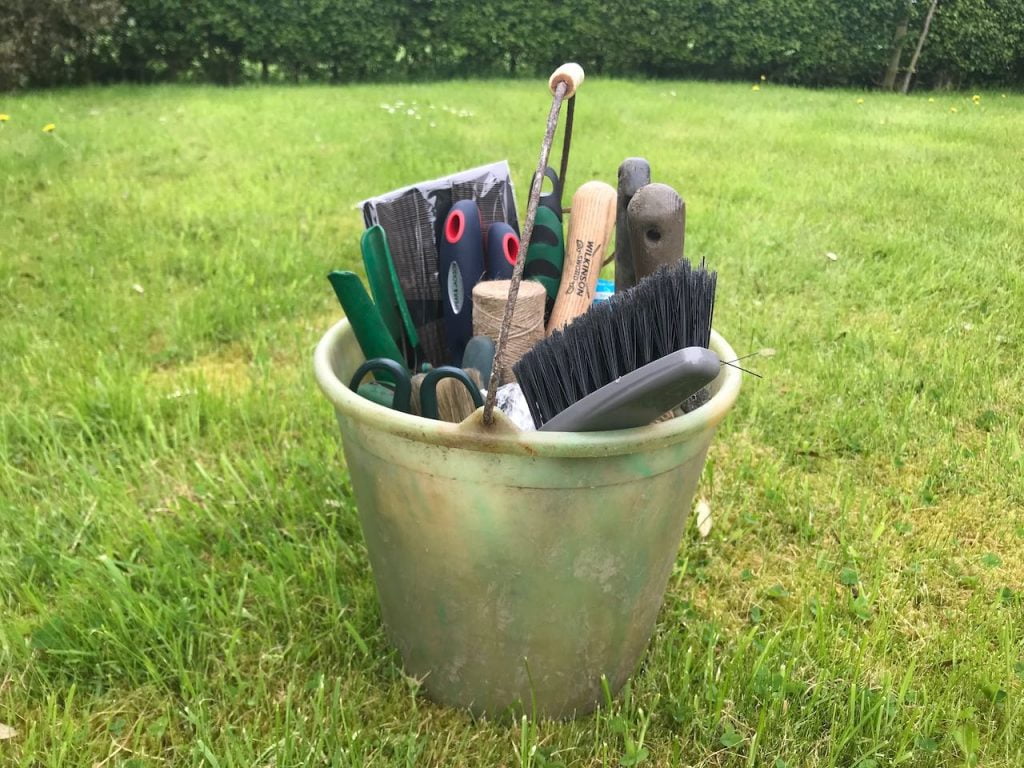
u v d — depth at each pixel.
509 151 4.87
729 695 1.41
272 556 1.64
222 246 3.31
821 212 4.01
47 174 4.11
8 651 1.43
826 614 1.60
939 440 2.19
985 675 1.46
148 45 8.12
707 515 1.88
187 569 1.62
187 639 1.47
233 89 7.77
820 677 1.43
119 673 1.42
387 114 6.14
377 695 1.40
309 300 2.91
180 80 8.45
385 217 1.51
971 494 2.01
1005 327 2.85
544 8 9.30
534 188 0.98
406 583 1.27
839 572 1.76
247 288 2.91
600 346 1.11
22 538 1.71
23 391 2.21
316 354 1.29
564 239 1.73
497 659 1.28
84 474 1.85
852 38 9.33
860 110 7.39
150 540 1.68
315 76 8.97
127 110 6.14
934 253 3.43
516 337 1.36
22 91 7.25
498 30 9.27
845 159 5.14
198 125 5.51
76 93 7.17
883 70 9.53
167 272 3.09
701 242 3.47
